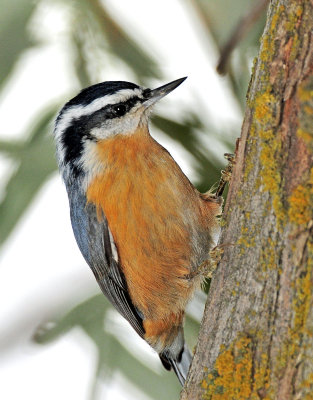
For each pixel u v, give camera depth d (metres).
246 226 6.95
